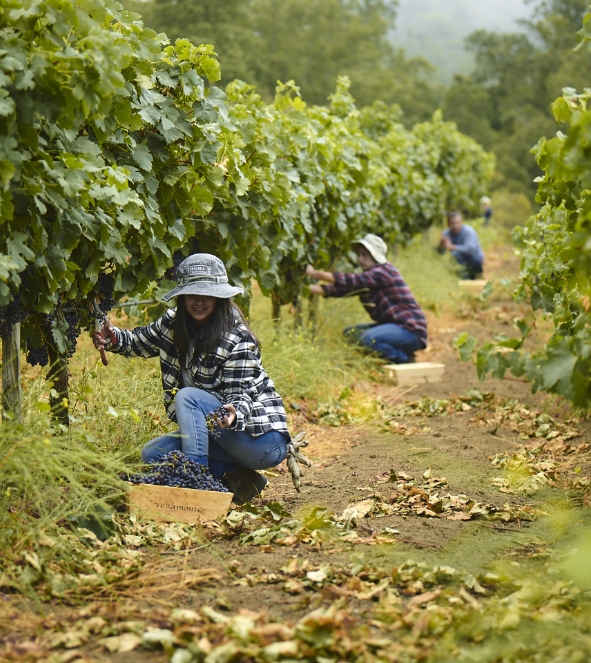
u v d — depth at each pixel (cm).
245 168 707
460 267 1842
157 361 723
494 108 9131
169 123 554
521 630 361
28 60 409
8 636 354
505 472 640
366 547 471
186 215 612
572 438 741
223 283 525
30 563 409
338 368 955
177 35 4872
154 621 372
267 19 7194
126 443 556
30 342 503
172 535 474
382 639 352
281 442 543
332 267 1137
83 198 450
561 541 486
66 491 487
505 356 457
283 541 472
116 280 541
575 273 484
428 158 1928
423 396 938
